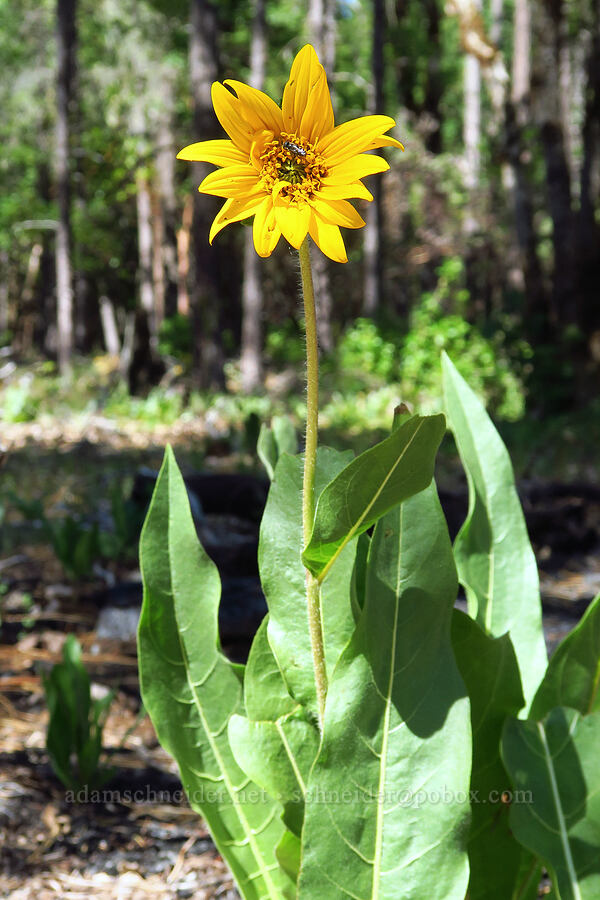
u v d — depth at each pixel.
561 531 6.04
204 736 1.63
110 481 8.54
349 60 27.05
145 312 18.94
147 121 26.67
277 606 1.48
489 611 1.75
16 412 14.72
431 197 24.64
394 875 1.29
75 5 22.48
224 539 5.36
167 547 1.66
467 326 16.20
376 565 1.36
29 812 2.67
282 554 1.49
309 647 1.46
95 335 38.22
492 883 1.51
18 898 2.25
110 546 5.48
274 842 1.60
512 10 32.31
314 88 1.17
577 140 28.08
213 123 17.45
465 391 1.87
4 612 4.64
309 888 1.29
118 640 4.20
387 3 25.62
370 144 1.16
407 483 1.18
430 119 25.45
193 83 17.45
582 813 1.34
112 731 3.39
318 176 1.17
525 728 1.41
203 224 17.80
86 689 2.79
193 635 1.65
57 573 5.30
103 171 25.66
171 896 2.27
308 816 1.30
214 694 1.64
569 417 13.18
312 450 1.27
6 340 46.22
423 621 1.35
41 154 30.80
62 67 22.41
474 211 24.27
